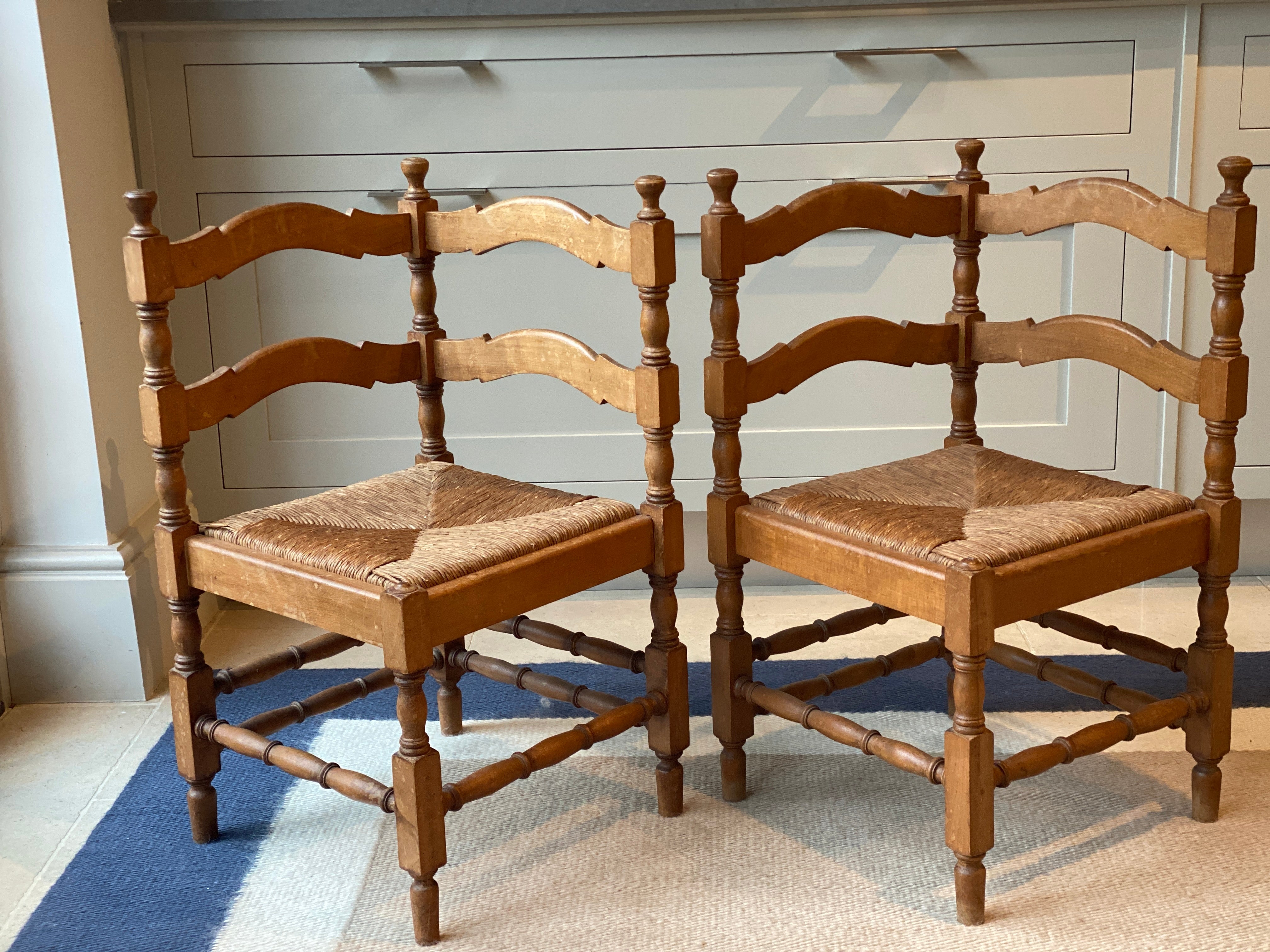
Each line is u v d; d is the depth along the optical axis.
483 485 1.52
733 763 1.54
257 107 2.00
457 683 1.77
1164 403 2.11
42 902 1.37
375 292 2.08
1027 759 1.31
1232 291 1.32
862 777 1.60
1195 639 1.81
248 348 2.09
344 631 1.24
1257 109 2.00
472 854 1.45
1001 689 1.83
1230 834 1.44
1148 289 2.07
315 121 2.01
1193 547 1.38
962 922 1.29
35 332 1.76
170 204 2.03
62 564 1.82
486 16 1.94
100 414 1.82
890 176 2.04
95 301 1.82
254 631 2.12
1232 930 1.26
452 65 1.96
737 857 1.43
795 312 2.09
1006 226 1.56
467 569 1.24
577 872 1.41
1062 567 1.25
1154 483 2.15
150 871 1.43
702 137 2.02
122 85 1.96
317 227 1.49
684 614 2.17
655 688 1.48
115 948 1.29
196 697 1.45
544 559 1.30
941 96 2.00
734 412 1.41
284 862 1.44
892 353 1.58
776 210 1.41
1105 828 1.46
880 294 2.09
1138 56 1.98
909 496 1.44
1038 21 1.97
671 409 1.39
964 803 1.25
